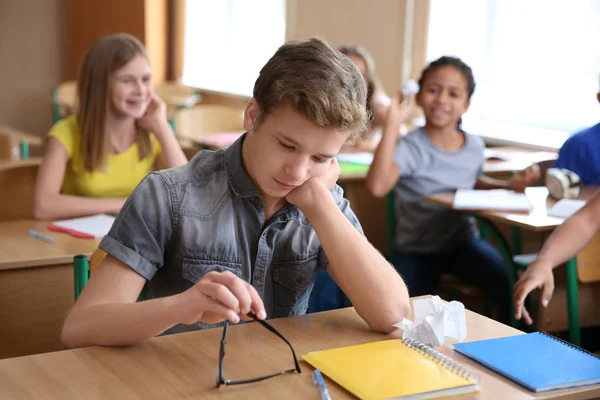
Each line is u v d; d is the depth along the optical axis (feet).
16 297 6.48
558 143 12.47
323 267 4.63
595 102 12.30
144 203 4.23
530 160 11.47
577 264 7.14
